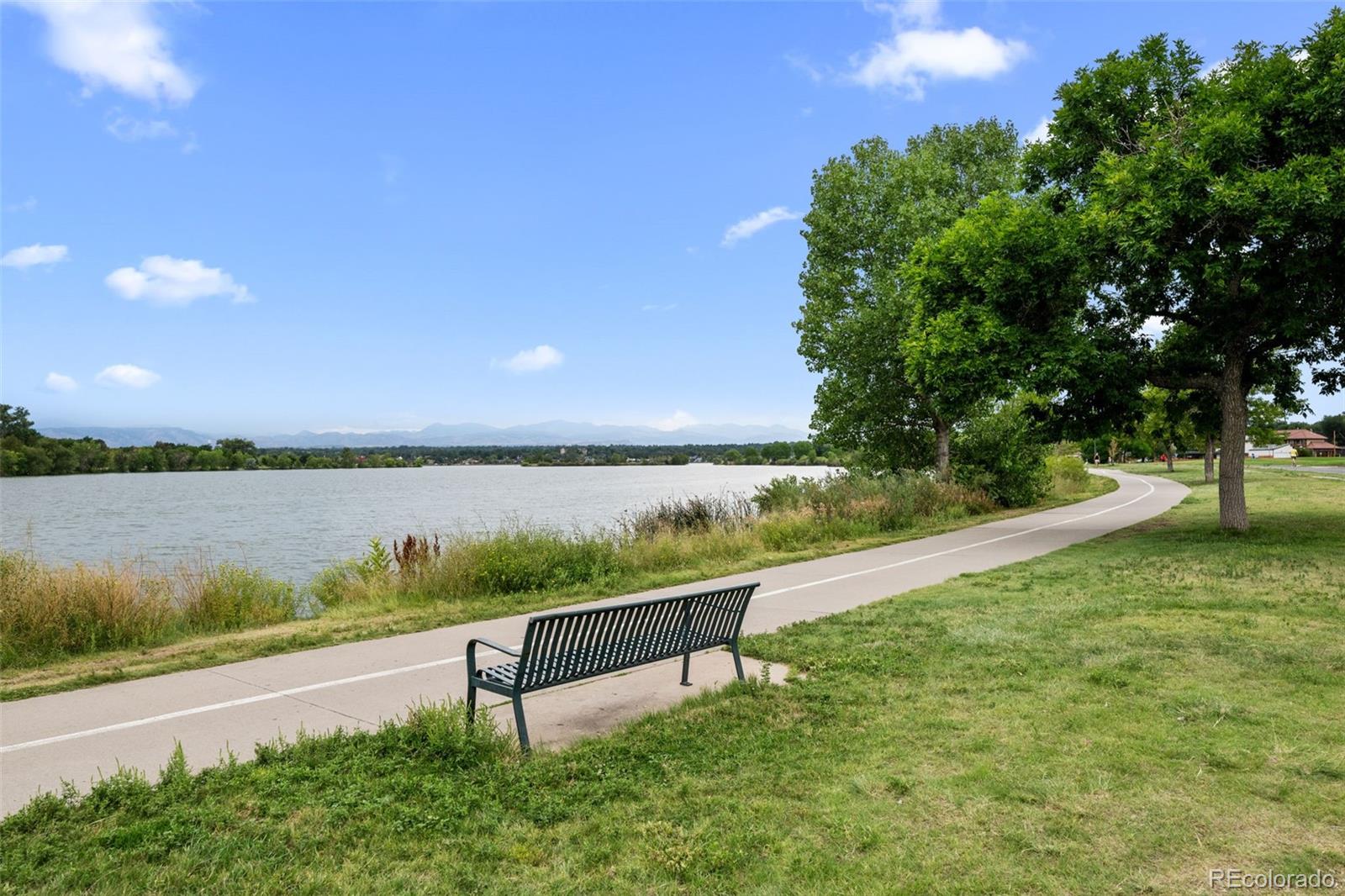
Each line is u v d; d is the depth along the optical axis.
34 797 4.81
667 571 15.12
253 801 4.67
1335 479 44.97
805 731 5.82
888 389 29.98
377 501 67.88
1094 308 20.70
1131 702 6.28
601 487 87.06
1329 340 19.20
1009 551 17.39
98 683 7.62
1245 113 16.22
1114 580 12.42
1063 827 4.24
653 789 4.84
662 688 7.32
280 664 8.37
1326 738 5.40
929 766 5.12
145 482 135.25
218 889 3.72
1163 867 3.84
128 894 3.68
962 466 30.45
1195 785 4.73
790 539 18.77
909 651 8.18
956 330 19.27
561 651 6.01
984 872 3.82
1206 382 18.83
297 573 22.28
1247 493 33.66
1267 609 9.75
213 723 6.40
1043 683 6.84
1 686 7.51
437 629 10.21
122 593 9.83
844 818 4.40
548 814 4.50
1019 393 21.23
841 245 30.78
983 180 31.45
